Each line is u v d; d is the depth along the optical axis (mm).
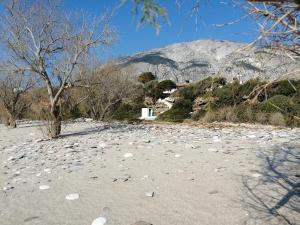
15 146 12719
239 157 9156
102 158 9516
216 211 5395
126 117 35875
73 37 15180
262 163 8398
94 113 27875
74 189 6758
